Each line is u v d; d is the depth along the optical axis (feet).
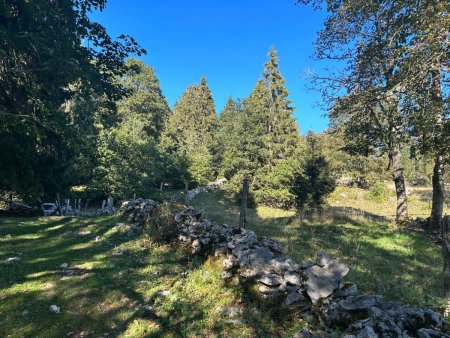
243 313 15.64
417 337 11.00
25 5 43.65
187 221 30.09
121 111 160.56
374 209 111.75
